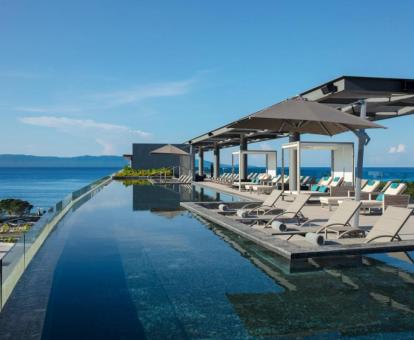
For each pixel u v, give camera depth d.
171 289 5.24
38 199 70.56
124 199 17.67
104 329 3.98
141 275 5.88
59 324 4.11
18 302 4.55
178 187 26.12
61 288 5.26
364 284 5.41
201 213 12.03
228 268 6.28
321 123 10.31
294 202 10.80
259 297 4.91
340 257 6.63
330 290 5.19
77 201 15.17
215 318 4.26
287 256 6.44
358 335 3.82
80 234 9.16
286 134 24.92
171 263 6.58
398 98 12.73
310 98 13.09
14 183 120.81
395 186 13.67
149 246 7.89
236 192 21.27
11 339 3.58
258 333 3.87
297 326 4.04
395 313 4.36
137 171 39.19
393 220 7.38
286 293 5.05
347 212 8.44
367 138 9.16
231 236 8.96
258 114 8.40
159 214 12.60
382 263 6.43
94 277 5.77
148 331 3.93
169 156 43.72
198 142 33.12
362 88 11.49
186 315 4.35
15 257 5.20
